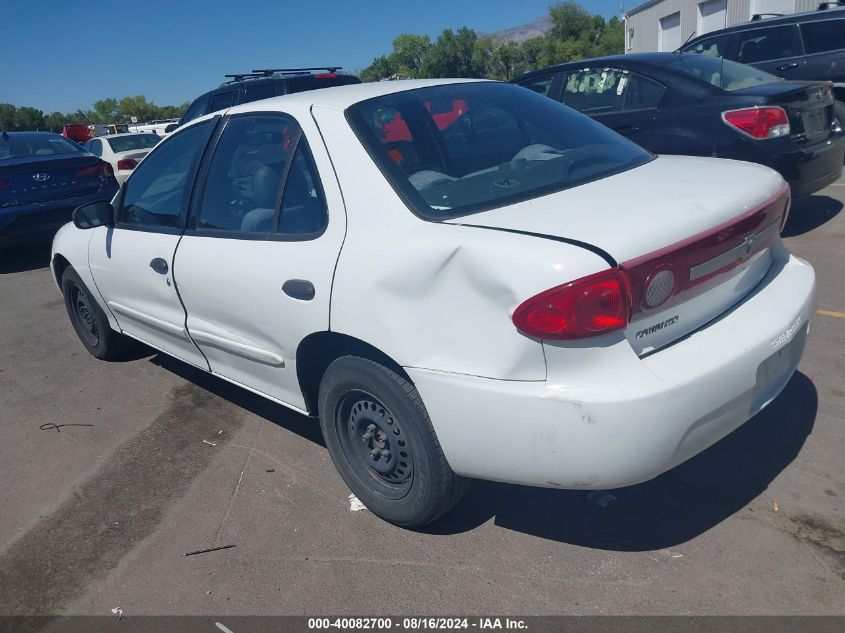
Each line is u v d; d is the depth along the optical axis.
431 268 2.47
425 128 3.06
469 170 2.94
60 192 8.56
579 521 2.94
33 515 3.40
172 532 3.15
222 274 3.34
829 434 3.31
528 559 2.76
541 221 2.46
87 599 2.80
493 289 2.33
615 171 3.01
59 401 4.65
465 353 2.43
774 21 9.20
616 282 2.23
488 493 3.19
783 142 5.74
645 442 2.27
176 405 4.42
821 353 4.11
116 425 4.23
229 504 3.32
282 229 3.11
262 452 3.75
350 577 2.77
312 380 3.23
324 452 3.69
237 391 4.54
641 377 2.29
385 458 2.96
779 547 2.67
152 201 4.03
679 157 3.38
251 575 2.83
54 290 7.59
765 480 3.05
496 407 2.38
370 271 2.64
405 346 2.56
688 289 2.45
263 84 9.17
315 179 2.99
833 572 2.53
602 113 6.73
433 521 2.96
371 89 3.30
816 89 6.07
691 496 3.01
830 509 2.83
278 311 3.06
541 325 2.25
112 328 4.87
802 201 7.46
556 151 3.14
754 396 2.57
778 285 2.91
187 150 3.85
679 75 6.22
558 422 2.29
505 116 3.31
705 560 2.65
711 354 2.44
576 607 2.50
